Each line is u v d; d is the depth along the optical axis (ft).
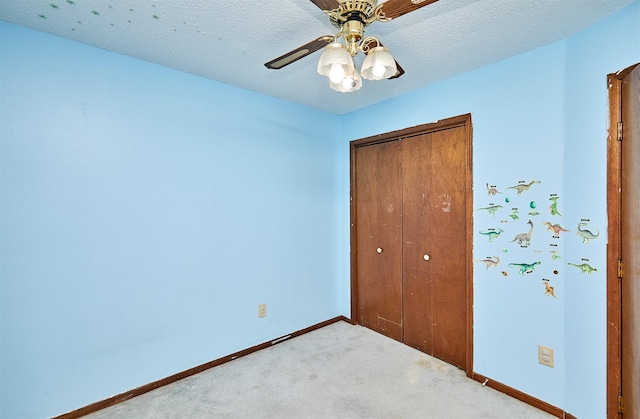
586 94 5.08
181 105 6.83
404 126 8.21
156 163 6.51
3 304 5.03
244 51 5.92
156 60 6.30
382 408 5.83
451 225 7.41
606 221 4.80
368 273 9.60
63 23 5.00
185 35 5.35
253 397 6.18
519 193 6.08
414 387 6.50
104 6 4.56
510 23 4.96
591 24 4.97
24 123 5.15
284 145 8.72
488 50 5.86
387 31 5.15
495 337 6.47
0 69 4.96
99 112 5.83
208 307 7.29
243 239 7.89
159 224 6.56
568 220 5.42
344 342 8.64
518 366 6.13
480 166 6.69
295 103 8.93
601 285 4.89
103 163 5.89
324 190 9.78
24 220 5.17
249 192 7.99
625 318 4.56
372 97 8.48
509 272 6.25
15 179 5.09
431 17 4.76
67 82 5.51
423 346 8.07
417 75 7.00
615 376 4.71
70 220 5.57
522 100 6.01
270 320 8.43
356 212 9.93
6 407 5.08
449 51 5.88
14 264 5.11
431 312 7.88
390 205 8.88
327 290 9.89
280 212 8.65
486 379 6.59
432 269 7.84
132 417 5.64
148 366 6.44
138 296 6.31
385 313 9.09
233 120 7.66
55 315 5.46
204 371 7.14
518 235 6.12
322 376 6.91
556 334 5.62
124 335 6.16
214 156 7.36
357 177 9.87
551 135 5.64
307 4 4.48
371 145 9.39
